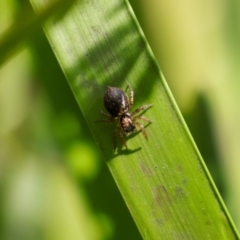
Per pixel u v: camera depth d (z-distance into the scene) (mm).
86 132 106
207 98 112
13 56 86
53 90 105
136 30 101
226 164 112
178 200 101
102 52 101
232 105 112
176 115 101
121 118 103
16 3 101
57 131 106
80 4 101
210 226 100
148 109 101
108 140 103
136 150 102
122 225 105
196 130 112
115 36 101
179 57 112
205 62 112
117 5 101
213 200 100
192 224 100
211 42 112
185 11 112
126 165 102
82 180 106
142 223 101
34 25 86
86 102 103
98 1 101
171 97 101
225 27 111
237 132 112
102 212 105
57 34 101
